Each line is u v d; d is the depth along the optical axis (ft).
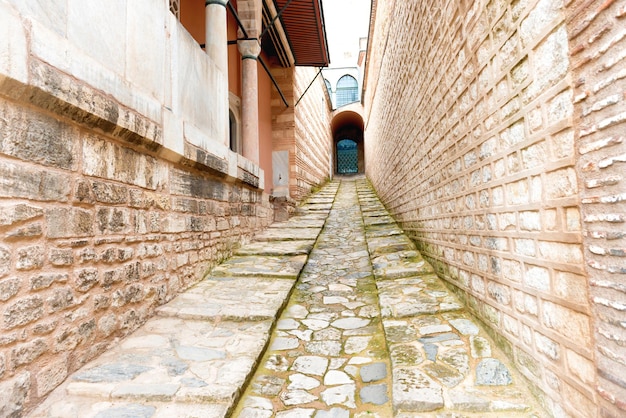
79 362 7.74
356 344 9.84
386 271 14.39
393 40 22.36
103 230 8.62
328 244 20.76
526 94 6.52
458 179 10.69
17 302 6.22
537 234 6.40
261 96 29.55
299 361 9.07
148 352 8.71
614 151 4.42
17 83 6.08
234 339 9.61
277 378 8.32
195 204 13.94
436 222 13.44
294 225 24.71
